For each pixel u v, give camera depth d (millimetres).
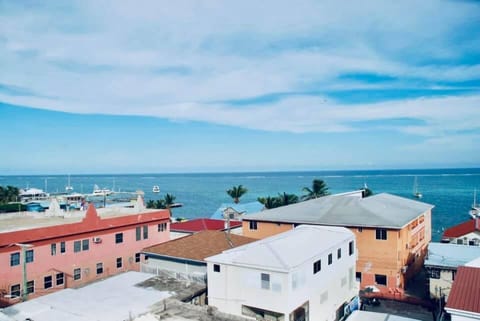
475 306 19938
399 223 37625
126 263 41062
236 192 97062
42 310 23078
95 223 38000
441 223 85750
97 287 27828
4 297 30531
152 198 168250
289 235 31344
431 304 32719
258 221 46094
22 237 31938
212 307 23469
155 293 26406
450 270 32281
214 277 27281
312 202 47469
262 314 25578
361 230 38938
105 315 22281
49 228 34031
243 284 26016
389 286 37438
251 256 26312
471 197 147500
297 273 25141
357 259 38938
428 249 37219
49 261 34000
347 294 33156
